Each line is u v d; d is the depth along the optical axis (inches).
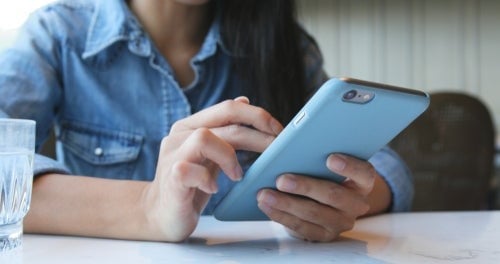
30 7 41.6
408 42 139.6
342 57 149.0
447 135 69.7
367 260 19.6
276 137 20.9
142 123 39.1
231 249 21.4
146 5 40.4
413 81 139.7
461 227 26.9
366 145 20.9
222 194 33.0
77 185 24.5
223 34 40.9
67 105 39.3
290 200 22.1
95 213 23.2
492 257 20.1
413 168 69.6
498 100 128.7
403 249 21.5
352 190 22.9
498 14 127.3
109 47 38.4
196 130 21.2
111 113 38.8
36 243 22.1
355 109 17.9
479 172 68.7
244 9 40.6
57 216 23.4
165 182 21.1
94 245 21.9
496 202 83.2
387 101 18.1
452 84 134.3
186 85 41.2
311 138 19.1
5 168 20.1
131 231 22.6
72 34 38.9
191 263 19.0
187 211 21.3
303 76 42.1
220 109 22.6
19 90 34.8
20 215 20.9
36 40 38.0
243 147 22.5
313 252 21.0
